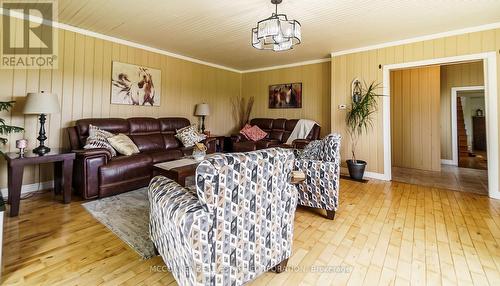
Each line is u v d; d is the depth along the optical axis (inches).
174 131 184.1
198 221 44.3
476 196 129.1
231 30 144.6
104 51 154.5
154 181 68.1
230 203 47.7
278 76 237.8
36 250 73.3
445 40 140.3
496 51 126.6
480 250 75.7
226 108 248.8
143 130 163.6
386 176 163.8
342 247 77.7
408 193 134.1
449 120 224.5
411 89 209.8
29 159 98.6
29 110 104.5
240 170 48.3
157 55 184.7
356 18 123.9
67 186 110.4
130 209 105.0
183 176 102.0
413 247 77.5
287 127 217.2
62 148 129.0
